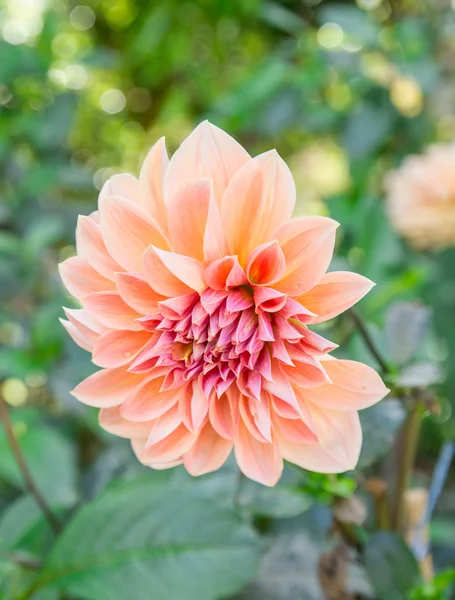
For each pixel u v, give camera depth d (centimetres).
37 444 65
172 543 45
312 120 105
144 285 36
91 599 44
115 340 37
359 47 98
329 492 43
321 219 35
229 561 44
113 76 149
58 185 103
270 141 129
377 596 47
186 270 35
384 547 43
